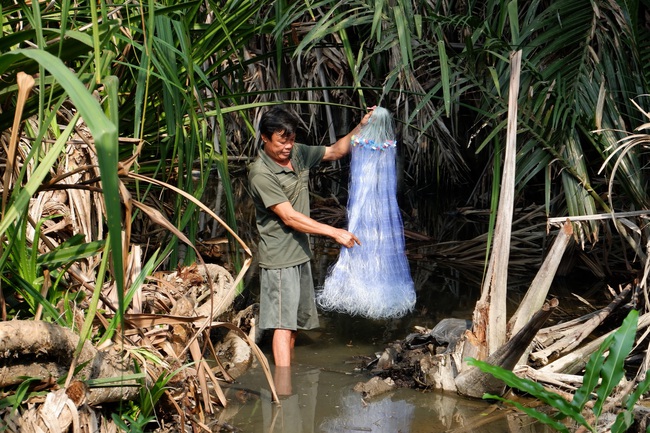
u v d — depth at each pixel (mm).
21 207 2438
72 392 2797
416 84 7359
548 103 4336
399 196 8758
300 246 4164
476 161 8852
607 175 4992
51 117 2664
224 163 4457
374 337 4652
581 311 4992
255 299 5211
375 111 4211
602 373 2811
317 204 8195
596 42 4840
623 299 4430
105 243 3021
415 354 4152
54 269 3438
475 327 3793
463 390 3756
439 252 6625
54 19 3672
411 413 3580
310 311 4320
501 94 4371
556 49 4523
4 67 2268
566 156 4312
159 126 4867
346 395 3793
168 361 3463
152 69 4344
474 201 8188
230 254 6250
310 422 3471
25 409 2762
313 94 8492
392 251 4273
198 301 4281
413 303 4391
